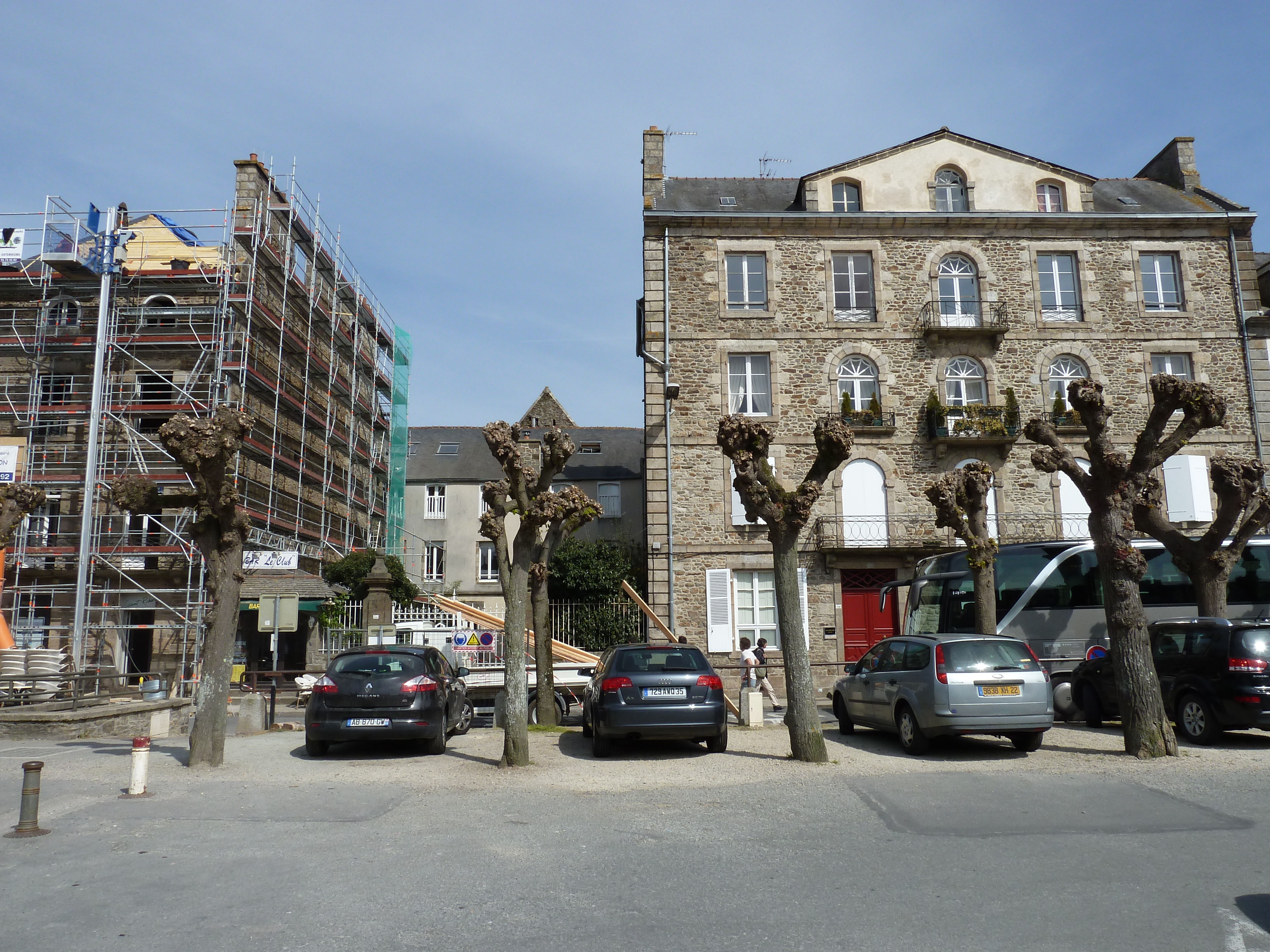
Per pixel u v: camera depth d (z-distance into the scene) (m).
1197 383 11.95
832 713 19.56
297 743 13.59
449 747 12.91
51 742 13.59
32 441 25.73
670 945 4.76
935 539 24.41
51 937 4.96
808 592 24.30
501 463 12.09
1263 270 27.53
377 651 12.37
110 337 25.91
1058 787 8.80
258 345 27.67
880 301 25.44
